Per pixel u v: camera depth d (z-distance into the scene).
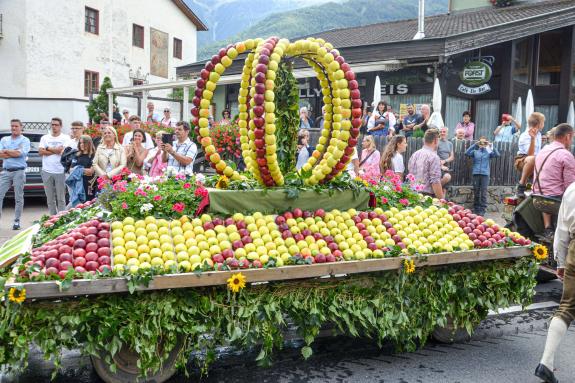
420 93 17.61
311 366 4.87
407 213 5.78
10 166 10.52
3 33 30.45
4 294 3.62
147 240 4.55
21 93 30.52
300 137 11.00
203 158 14.15
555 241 4.77
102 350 4.17
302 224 5.09
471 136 15.68
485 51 18.47
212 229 4.84
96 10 34.16
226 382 4.50
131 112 26.36
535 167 7.82
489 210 14.46
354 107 5.40
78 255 4.18
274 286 4.48
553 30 20.80
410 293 4.98
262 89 5.13
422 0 18.84
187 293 4.16
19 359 3.79
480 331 5.95
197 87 5.37
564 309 4.59
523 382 4.64
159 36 39.62
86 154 9.62
